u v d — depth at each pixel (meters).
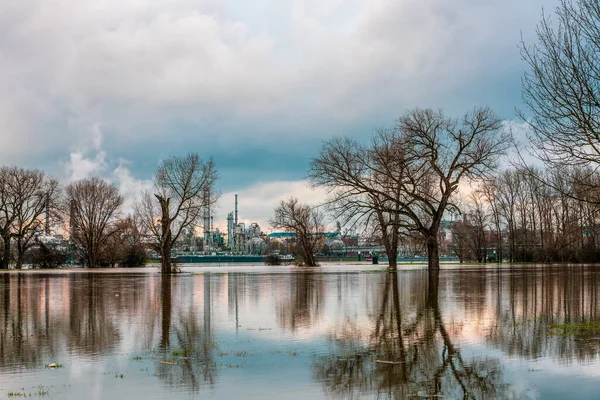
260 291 29.61
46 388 9.56
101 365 11.27
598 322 16.41
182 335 14.76
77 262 95.94
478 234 86.38
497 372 10.45
